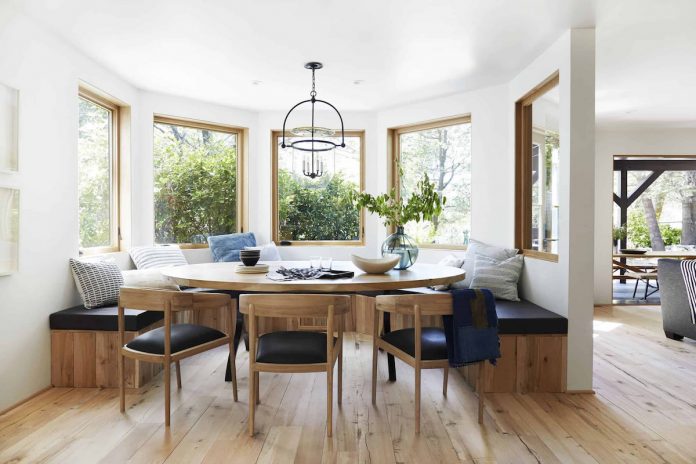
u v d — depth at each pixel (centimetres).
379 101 476
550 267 325
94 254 371
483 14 274
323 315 222
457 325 226
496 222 424
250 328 224
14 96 264
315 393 285
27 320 275
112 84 380
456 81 409
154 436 226
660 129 617
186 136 475
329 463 200
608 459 206
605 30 299
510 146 412
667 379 319
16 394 266
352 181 532
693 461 205
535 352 293
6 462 201
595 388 301
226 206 508
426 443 220
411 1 258
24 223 273
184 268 316
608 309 580
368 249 523
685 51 339
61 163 311
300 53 338
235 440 222
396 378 316
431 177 488
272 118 518
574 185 295
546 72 331
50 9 267
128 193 412
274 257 479
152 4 261
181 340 246
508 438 226
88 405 265
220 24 288
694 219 666
